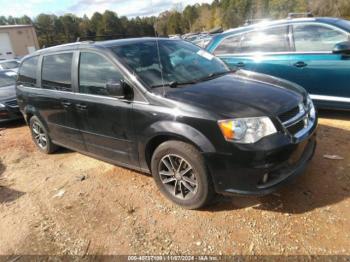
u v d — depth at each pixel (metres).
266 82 3.36
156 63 3.54
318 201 2.95
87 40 4.32
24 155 5.27
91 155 4.13
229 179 2.71
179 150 2.89
